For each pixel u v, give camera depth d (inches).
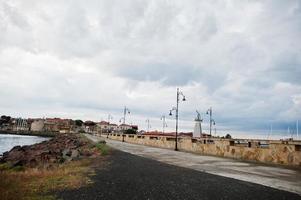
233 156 858.8
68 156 1092.5
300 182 424.8
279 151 684.7
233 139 890.7
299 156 629.9
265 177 471.2
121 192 340.8
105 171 526.3
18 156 1323.8
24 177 442.3
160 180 431.8
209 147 1021.2
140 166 611.5
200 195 332.5
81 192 336.8
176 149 1256.2
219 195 333.4
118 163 667.4
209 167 606.9
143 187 374.0
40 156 1161.4
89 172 509.7
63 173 493.0
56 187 364.2
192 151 1170.0
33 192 332.8
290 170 575.5
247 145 857.5
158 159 788.6
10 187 350.3
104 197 313.4
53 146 2095.2
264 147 739.4
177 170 551.8
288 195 335.6
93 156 911.7
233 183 410.6
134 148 1358.3
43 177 446.9
